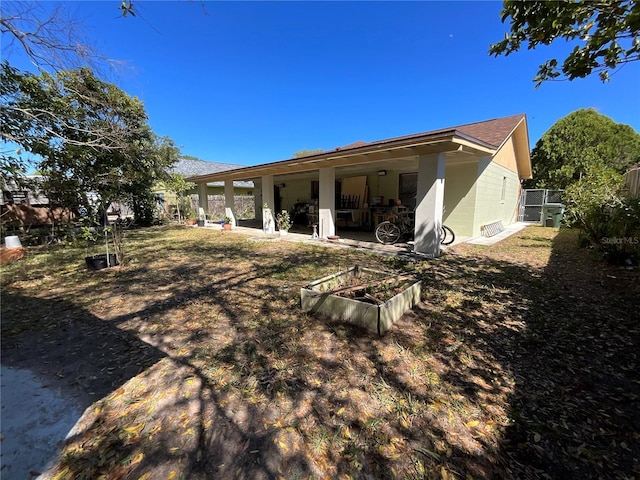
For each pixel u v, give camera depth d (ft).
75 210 28.17
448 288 13.50
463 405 6.02
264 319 10.18
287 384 6.70
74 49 12.56
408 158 22.72
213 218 57.67
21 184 21.27
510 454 4.87
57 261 19.58
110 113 22.22
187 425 5.50
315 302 10.49
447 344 8.45
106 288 13.85
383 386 6.62
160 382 6.82
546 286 13.76
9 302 12.07
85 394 6.46
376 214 32.35
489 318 10.24
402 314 10.40
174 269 17.38
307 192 47.88
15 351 8.34
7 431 5.41
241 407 5.98
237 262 19.15
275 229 37.55
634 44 7.11
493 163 31.40
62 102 17.90
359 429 5.40
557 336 8.94
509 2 7.63
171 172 52.21
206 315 10.60
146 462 4.73
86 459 4.80
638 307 11.16
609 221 19.15
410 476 4.49
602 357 7.78
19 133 16.72
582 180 25.23
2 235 24.07
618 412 5.79
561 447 4.99
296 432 5.32
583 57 7.96
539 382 6.75
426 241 19.99
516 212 47.67
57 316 10.70
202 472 4.53
